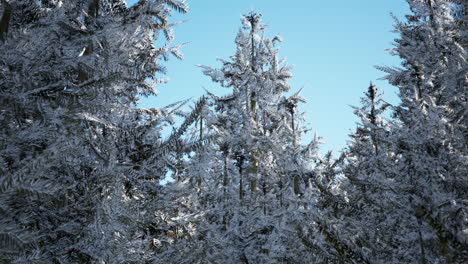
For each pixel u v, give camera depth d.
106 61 4.41
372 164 7.28
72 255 4.14
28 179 2.24
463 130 7.18
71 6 6.25
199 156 5.25
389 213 6.61
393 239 6.91
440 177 5.86
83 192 4.47
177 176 5.38
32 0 4.86
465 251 4.72
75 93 3.18
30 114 3.22
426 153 6.08
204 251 5.82
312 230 5.61
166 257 5.33
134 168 5.23
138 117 6.41
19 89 3.18
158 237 5.62
